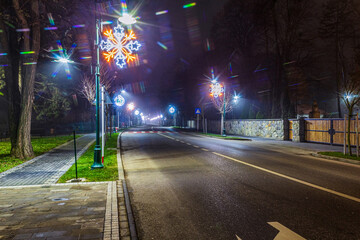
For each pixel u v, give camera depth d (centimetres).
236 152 1471
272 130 2553
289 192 638
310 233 403
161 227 434
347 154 1267
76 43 1728
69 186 685
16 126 1247
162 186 716
